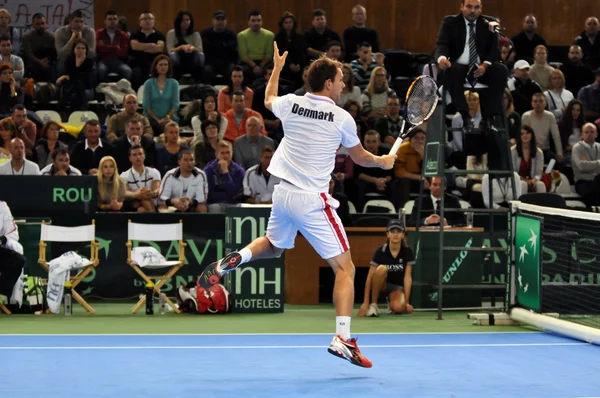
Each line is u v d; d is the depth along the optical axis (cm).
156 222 1345
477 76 1155
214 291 1229
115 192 1380
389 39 2158
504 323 1102
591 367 773
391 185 1571
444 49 1176
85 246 1341
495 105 1199
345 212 1425
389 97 1739
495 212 1177
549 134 1734
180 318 1179
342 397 627
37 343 920
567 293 1144
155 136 1684
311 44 1941
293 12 2147
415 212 1402
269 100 756
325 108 721
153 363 784
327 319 1173
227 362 790
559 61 2108
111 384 677
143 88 1780
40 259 1229
